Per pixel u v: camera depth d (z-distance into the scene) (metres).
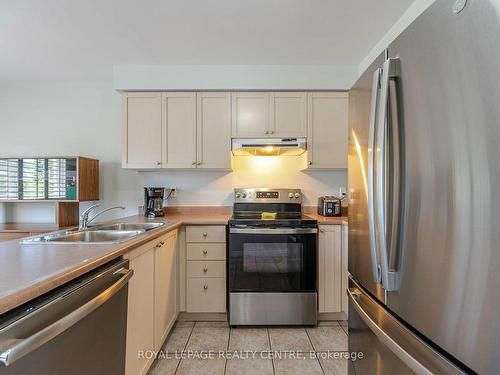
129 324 1.34
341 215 2.65
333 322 2.28
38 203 2.83
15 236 2.32
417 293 0.78
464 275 0.64
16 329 0.70
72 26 1.86
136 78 2.45
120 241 1.35
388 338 0.89
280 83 2.46
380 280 0.93
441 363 0.71
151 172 2.83
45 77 2.72
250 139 2.47
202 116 2.49
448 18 0.68
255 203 2.76
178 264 2.25
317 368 1.69
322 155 2.50
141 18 1.78
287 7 1.68
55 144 2.84
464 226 0.64
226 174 2.83
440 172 0.70
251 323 2.17
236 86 2.45
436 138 0.72
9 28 1.88
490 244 0.58
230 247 2.18
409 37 0.82
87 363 0.99
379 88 0.93
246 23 1.84
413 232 0.80
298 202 2.77
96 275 1.04
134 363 1.39
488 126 0.58
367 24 1.86
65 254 1.10
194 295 2.26
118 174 2.85
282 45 2.13
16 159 2.56
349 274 1.34
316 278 2.20
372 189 0.95
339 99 2.51
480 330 0.60
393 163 0.88
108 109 2.85
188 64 2.45
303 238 2.18
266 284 2.17
